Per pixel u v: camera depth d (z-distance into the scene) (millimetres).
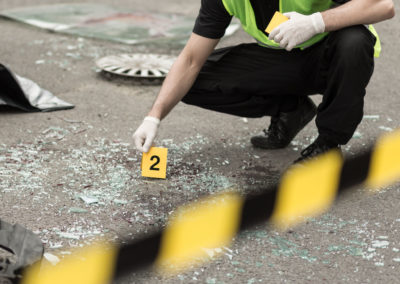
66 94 6082
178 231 3664
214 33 4312
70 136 5066
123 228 3695
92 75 6648
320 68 4293
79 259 3332
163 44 7727
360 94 4082
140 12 9164
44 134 5078
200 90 4641
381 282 3240
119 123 5430
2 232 3049
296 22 3910
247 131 5379
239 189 4266
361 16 3955
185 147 4957
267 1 4230
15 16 8625
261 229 3721
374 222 3863
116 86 6367
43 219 3748
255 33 4379
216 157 4797
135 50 7496
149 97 6141
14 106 5500
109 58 6980
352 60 3986
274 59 4508
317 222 3830
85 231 3641
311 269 3338
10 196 4000
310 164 4289
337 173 4406
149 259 3350
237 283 3188
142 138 4125
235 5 4191
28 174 4324
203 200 4086
